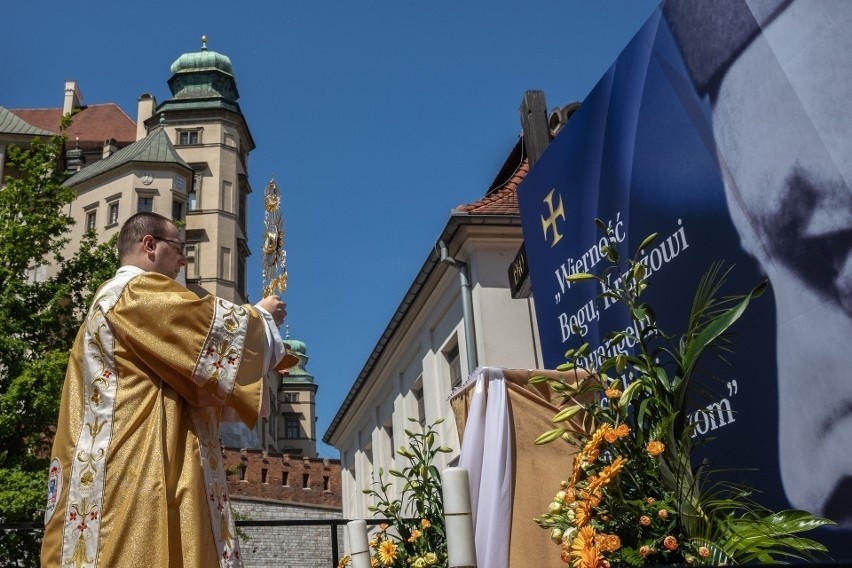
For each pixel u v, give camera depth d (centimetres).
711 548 317
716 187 503
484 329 1318
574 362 384
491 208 1364
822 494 418
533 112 944
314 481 4466
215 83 6600
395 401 1916
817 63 429
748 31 477
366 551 381
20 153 2314
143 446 310
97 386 320
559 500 353
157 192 5222
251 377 330
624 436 345
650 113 576
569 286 685
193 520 302
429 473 639
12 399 1891
